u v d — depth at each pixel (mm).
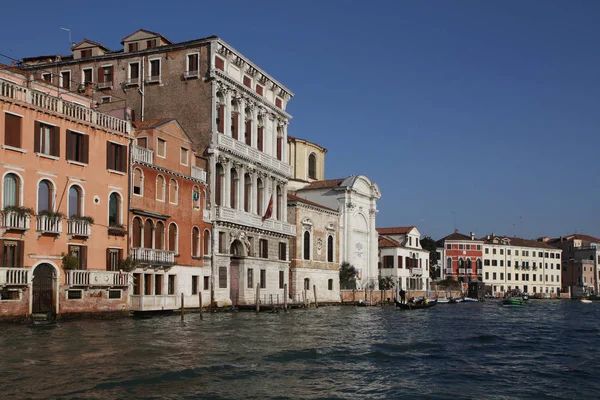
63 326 29766
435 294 99000
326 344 28172
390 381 20125
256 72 54031
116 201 36875
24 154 31156
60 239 32750
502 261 131750
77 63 50812
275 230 56312
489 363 24812
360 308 63781
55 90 37688
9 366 18984
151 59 49562
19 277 30047
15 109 30797
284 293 53875
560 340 34969
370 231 78875
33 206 31516
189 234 44062
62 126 33250
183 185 43469
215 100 48281
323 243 67000
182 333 29469
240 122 52031
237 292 51375
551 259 141500
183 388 17453
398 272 90375
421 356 26000
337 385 19109
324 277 66875
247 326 34938
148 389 17062
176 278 42375
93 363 19984
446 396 18266
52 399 15586
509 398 18328
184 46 48719
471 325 44906
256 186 54406
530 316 60875
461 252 126438
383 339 31859
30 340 24266
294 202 61906
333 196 74438
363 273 77500
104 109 45875
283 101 59938
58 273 32438
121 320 34531
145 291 39625
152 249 39281
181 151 43562
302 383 19094
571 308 84438
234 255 50312
